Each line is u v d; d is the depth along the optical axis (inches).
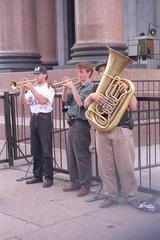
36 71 287.1
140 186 263.7
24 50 594.2
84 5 495.8
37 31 681.6
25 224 226.5
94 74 425.7
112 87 234.8
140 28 879.7
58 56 872.9
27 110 471.5
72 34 882.1
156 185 278.8
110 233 208.7
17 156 371.9
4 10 585.0
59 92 351.6
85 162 265.4
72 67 509.7
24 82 286.0
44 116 288.5
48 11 714.2
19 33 590.9
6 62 584.1
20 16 590.9
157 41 755.4
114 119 233.3
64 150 405.4
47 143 289.7
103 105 235.9
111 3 495.2
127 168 238.2
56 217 234.4
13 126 363.9
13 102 365.1
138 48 727.1
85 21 497.4
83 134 262.2
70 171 278.4
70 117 266.5
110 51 233.8
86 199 261.3
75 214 237.5
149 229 195.3
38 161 300.5
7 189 290.5
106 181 243.6
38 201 262.4
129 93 232.8
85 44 498.6
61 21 876.0
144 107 354.3
